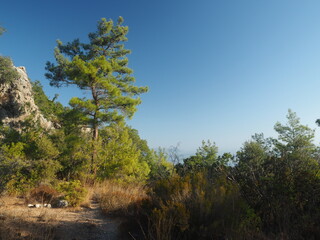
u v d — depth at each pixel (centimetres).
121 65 1911
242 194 414
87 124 1516
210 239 325
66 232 403
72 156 1238
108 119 1520
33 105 2683
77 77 1464
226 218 334
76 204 641
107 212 554
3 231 348
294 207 336
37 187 817
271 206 358
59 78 1748
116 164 1264
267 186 393
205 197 373
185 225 331
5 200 645
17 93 2519
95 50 1900
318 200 340
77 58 1484
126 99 1587
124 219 496
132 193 812
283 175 392
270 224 342
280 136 2052
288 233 288
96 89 1606
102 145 1447
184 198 384
